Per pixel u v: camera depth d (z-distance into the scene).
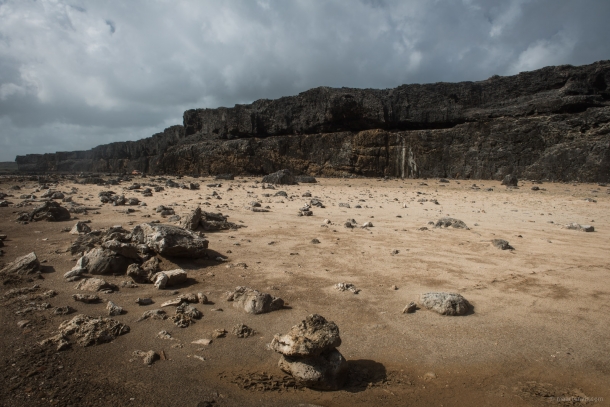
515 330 5.54
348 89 52.06
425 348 5.03
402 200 22.09
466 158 45.34
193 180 43.34
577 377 4.50
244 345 4.97
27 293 6.38
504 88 45.84
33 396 3.83
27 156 110.06
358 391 4.18
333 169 51.66
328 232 11.70
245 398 3.98
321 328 4.40
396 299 6.52
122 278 7.23
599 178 36.34
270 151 54.84
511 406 3.98
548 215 16.39
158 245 7.89
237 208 16.70
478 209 18.14
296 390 4.18
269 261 8.50
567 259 9.07
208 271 7.76
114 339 5.04
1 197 20.30
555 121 40.50
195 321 5.58
